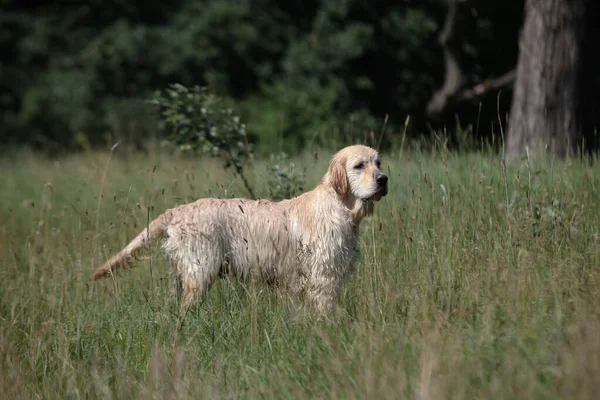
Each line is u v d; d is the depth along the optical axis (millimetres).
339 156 9672
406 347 7629
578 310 7848
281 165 13234
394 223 10562
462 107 29781
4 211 16766
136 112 33438
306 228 9523
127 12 35594
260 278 9625
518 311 8008
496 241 9469
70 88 34688
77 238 11992
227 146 12688
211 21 33719
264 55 34062
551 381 6703
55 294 9938
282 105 30516
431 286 8688
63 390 8102
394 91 32031
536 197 10508
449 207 10500
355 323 8320
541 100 17094
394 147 14258
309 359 7730
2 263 11672
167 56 33750
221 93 31938
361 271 9766
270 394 7277
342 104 31031
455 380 6844
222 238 9531
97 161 18859
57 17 36906
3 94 36406
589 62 17406
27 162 26641
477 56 31109
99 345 8945
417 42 31859
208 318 9000
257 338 8477
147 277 10648
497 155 13484
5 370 8484
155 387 7609
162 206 12508
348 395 6918
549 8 16969
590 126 17406
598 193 10820
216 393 7230
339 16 31609
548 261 9125
